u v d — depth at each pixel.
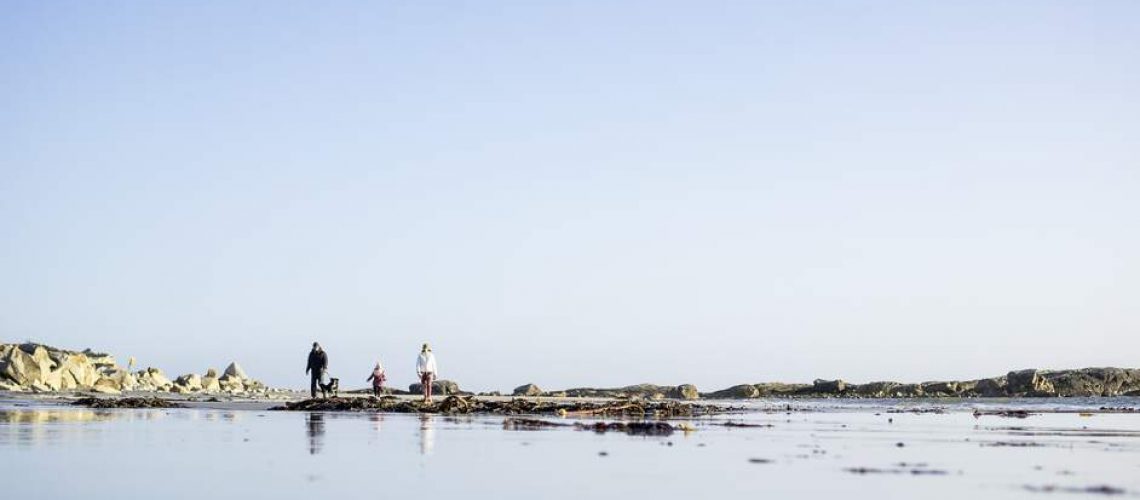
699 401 68.25
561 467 12.64
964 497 10.12
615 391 94.56
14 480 10.48
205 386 68.69
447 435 18.72
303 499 9.41
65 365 59.12
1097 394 106.75
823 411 40.62
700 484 10.96
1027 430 23.89
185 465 12.20
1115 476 12.18
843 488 10.73
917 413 38.34
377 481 10.88
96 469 11.62
